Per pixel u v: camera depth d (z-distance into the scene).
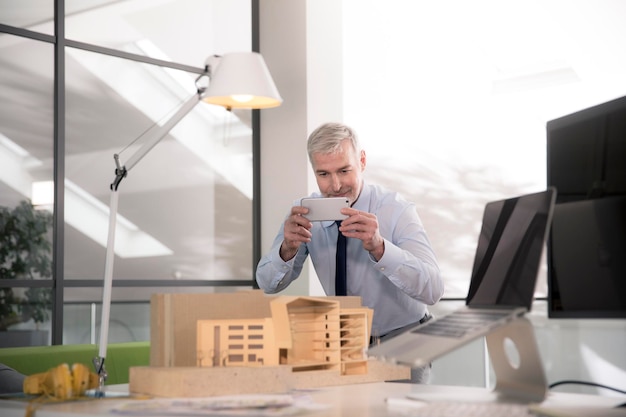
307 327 1.63
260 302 1.73
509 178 9.54
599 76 9.66
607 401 1.30
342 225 2.13
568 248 1.30
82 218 4.13
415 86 9.17
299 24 4.55
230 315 1.69
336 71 4.68
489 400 1.29
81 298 4.10
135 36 4.39
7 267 3.83
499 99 9.55
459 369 5.28
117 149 4.30
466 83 9.47
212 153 4.66
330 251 2.45
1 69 3.87
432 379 5.30
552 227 1.35
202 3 4.65
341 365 1.63
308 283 4.38
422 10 9.25
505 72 9.60
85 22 4.18
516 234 1.32
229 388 1.43
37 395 1.46
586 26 9.59
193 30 4.62
